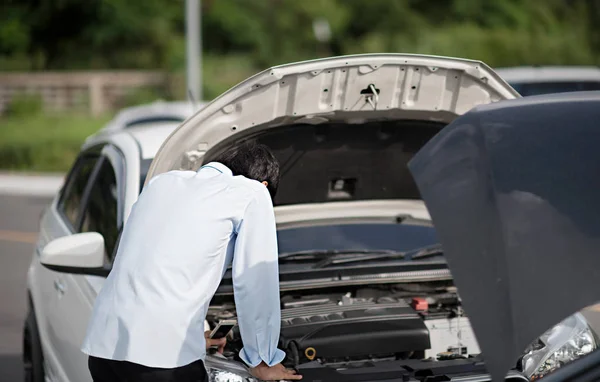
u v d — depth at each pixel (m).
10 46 45.41
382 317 4.16
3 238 12.74
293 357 3.97
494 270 2.32
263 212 3.44
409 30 46.12
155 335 3.28
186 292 3.33
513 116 2.75
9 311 8.59
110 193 4.89
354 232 5.18
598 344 4.03
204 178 3.54
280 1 46.38
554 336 3.94
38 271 5.66
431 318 4.34
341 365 4.04
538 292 2.25
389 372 3.90
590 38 44.97
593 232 2.35
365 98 4.23
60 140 26.14
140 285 3.33
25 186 18.81
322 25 45.84
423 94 4.26
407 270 4.60
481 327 2.28
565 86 11.31
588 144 2.59
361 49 44.31
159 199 3.49
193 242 3.36
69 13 45.44
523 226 2.38
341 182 5.00
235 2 46.16
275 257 3.43
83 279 4.66
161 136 5.18
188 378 3.33
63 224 5.68
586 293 2.21
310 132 4.52
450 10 47.69
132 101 36.53
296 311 4.33
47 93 36.53
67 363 4.59
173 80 37.50
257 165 3.63
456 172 2.63
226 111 4.04
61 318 4.76
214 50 45.88
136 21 45.06
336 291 4.70
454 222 2.50
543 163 2.54
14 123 31.55
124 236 3.50
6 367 6.78
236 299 3.42
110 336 3.32
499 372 2.20
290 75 4.04
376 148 4.74
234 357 3.96
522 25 46.28
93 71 44.66
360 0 47.06
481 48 41.50
